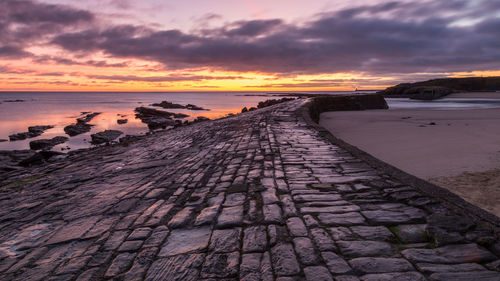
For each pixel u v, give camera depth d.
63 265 2.52
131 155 9.25
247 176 4.63
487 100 46.31
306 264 2.19
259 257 2.34
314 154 5.86
